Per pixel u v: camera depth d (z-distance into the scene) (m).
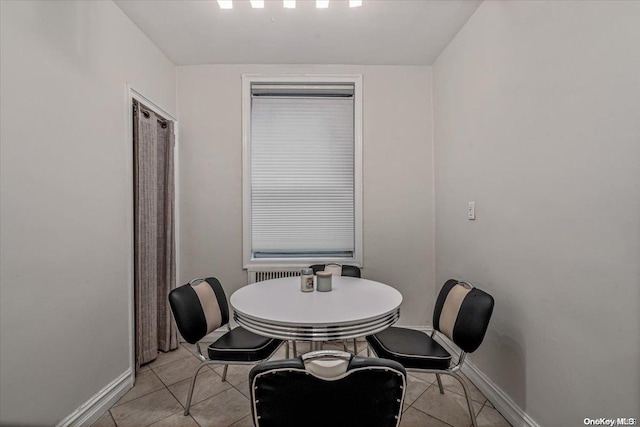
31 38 1.32
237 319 1.52
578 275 1.21
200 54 2.53
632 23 1.01
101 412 1.68
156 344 2.31
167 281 2.44
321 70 2.72
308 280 1.80
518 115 1.56
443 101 2.50
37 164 1.34
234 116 2.71
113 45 1.86
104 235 1.75
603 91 1.10
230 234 2.71
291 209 2.83
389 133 2.75
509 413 1.61
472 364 2.01
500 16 1.71
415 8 1.97
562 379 1.29
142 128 2.15
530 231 1.48
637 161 1.00
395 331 1.82
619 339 1.06
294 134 2.82
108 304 1.77
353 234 2.84
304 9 1.99
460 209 2.21
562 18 1.28
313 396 0.84
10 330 1.22
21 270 1.27
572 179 1.24
